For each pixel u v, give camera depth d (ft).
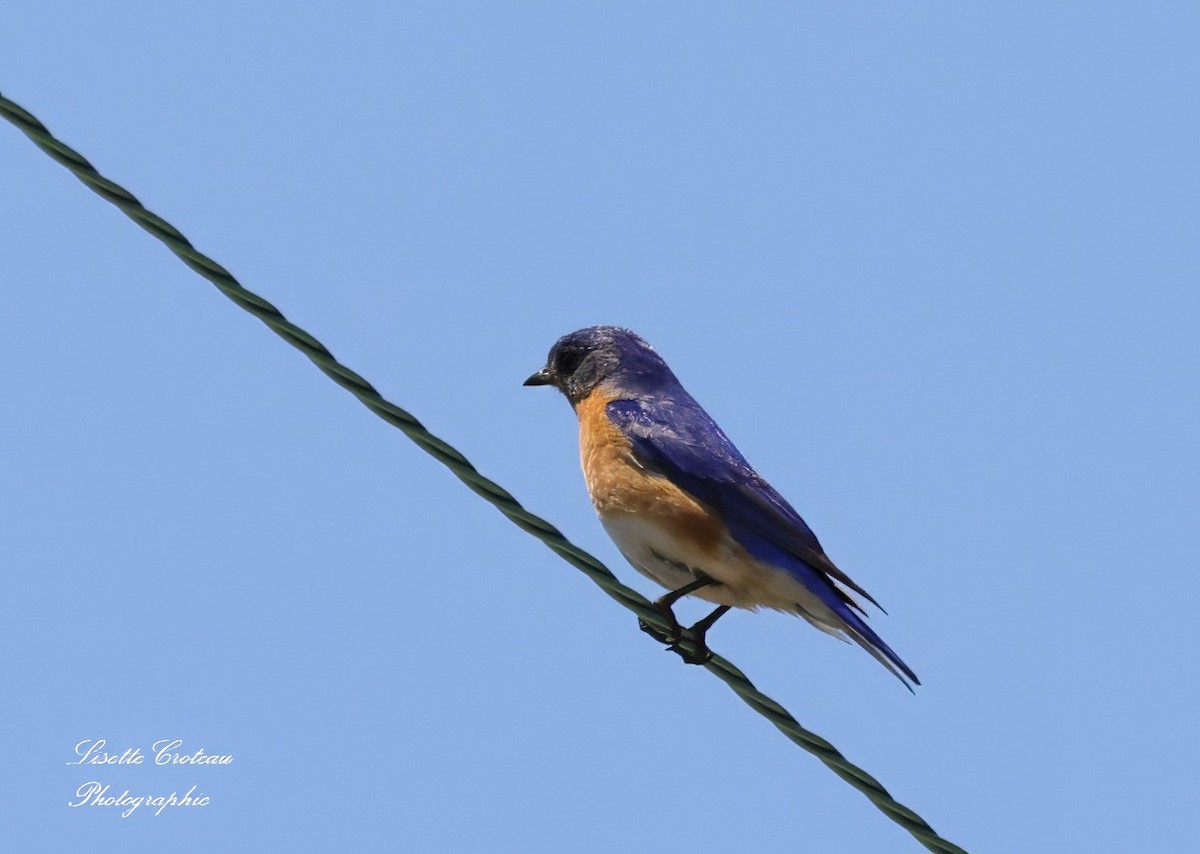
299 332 33.71
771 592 43.19
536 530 36.55
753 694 37.24
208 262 32.91
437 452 35.06
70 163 31.71
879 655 41.29
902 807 36.45
